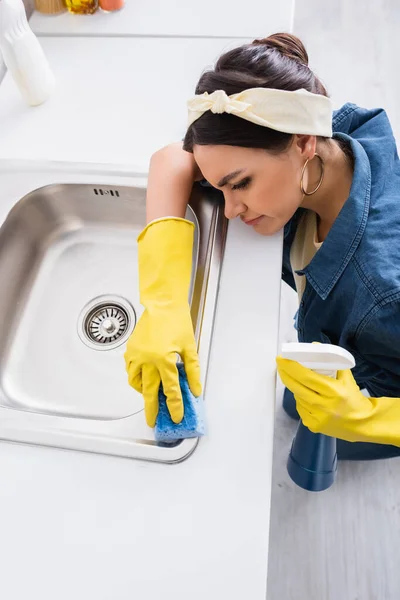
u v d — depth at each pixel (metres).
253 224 0.86
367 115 0.95
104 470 0.71
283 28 1.15
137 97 1.09
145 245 0.87
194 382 0.75
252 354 0.78
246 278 0.85
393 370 0.89
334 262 0.82
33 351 0.96
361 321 0.80
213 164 0.72
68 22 1.22
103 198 1.03
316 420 0.83
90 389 0.91
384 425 0.83
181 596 0.63
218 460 0.70
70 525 0.68
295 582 1.42
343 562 1.45
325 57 2.28
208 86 0.71
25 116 1.08
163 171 0.92
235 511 0.67
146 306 0.82
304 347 0.68
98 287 1.04
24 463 0.72
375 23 2.36
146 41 1.17
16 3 0.96
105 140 1.03
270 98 0.67
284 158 0.72
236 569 0.64
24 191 0.99
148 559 0.65
